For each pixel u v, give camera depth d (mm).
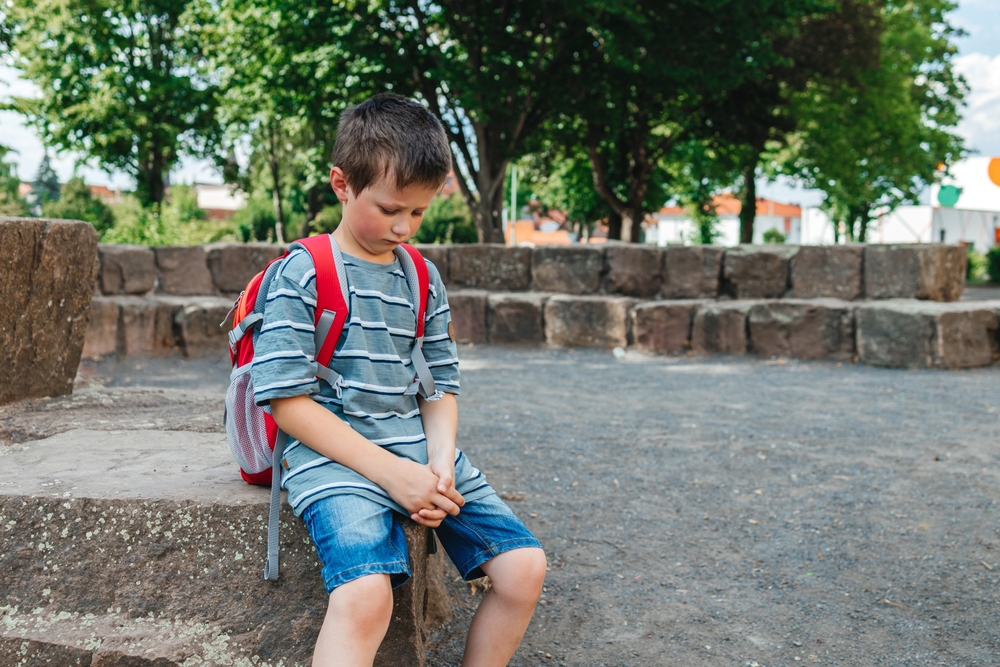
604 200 28203
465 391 7305
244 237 46750
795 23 17359
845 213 37438
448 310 2078
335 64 16438
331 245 1860
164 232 17094
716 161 27141
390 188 1767
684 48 16641
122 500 1975
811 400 6914
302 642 1912
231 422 1938
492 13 16516
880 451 5113
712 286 10562
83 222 3408
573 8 15305
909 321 8734
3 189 43438
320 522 1709
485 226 18750
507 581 1838
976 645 2643
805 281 10016
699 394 7219
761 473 4617
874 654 2586
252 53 17766
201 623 1923
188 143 26172
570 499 4133
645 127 22969
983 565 3289
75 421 2895
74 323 3416
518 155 18562
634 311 10336
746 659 2553
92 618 1936
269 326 1772
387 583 1646
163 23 25000
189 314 9484
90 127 24734
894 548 3475
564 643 2641
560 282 11211
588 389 7473
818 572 3232
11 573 1967
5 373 3111
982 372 8492
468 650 1877
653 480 4473
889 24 26469
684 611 2889
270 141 28250
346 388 1821
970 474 4574
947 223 55812
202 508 1956
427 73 16844
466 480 1937
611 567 3275
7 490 2025
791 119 22266
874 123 25453
